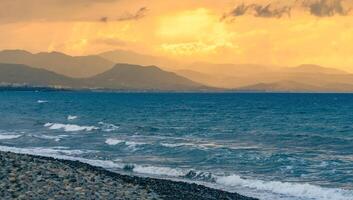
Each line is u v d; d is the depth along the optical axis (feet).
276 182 104.06
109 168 125.90
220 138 217.97
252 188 102.89
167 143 186.50
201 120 343.87
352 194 94.32
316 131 259.19
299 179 114.52
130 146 175.32
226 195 86.53
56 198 65.05
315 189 97.91
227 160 143.13
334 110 490.90
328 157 152.76
